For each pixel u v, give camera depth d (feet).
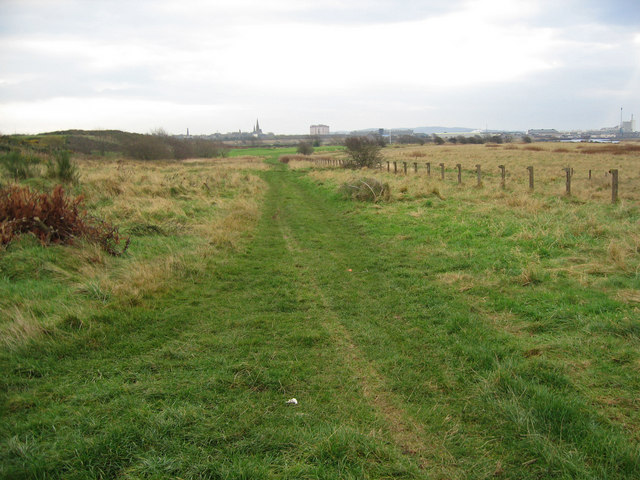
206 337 15.67
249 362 13.69
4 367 12.90
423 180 62.69
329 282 22.66
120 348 14.60
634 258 22.77
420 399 11.71
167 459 9.02
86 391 11.78
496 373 12.25
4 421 10.32
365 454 9.35
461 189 54.39
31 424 10.16
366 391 12.19
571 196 45.27
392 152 201.87
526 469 8.91
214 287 21.72
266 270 24.90
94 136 242.37
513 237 28.84
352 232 35.70
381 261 26.08
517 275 21.71
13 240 23.91
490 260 24.50
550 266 22.70
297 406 11.37
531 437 9.69
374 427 10.48
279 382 12.47
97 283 20.01
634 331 14.42
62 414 10.66
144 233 31.09
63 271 21.30
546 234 28.27
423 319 17.24
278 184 84.12
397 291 20.72
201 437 9.84
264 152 298.76
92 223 29.19
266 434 9.98
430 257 26.32
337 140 385.70
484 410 11.02
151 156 162.09
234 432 10.07
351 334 16.12
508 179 66.54
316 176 89.20
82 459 8.99
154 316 17.37
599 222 30.81
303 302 19.74
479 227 32.50
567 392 11.48
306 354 14.46
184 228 33.45
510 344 14.43
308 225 39.32
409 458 9.38
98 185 46.85
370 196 49.49
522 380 11.80
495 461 9.22
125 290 19.35
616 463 8.80
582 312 16.52
